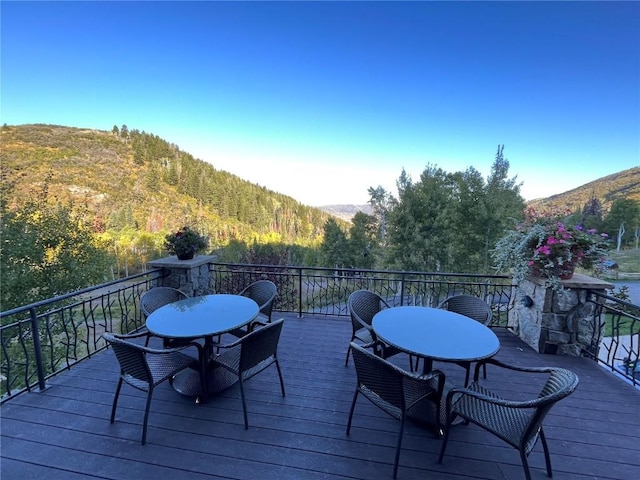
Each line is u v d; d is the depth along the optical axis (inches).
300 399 90.0
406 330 81.8
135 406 86.4
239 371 77.9
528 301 129.0
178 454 68.2
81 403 87.9
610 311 111.2
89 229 425.1
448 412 63.9
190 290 152.7
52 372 105.3
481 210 704.4
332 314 168.1
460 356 67.3
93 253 418.9
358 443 72.0
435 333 80.0
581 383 100.3
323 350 123.4
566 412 84.9
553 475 62.7
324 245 1095.6
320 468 64.3
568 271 119.2
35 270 374.6
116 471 63.3
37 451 69.1
